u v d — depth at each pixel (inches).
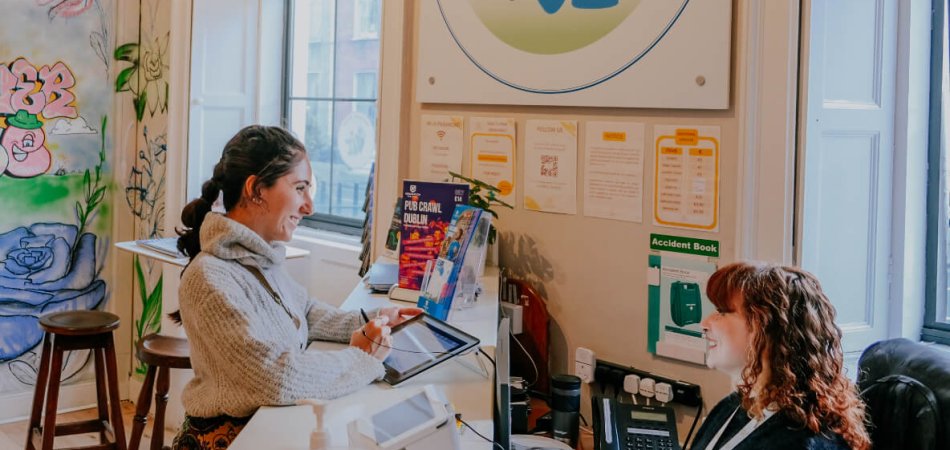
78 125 176.4
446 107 119.4
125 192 183.8
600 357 105.0
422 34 120.4
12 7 165.8
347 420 61.4
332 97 164.7
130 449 130.1
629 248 101.7
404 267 93.1
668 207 97.8
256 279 72.3
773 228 89.5
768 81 89.1
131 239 184.7
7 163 167.5
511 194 112.8
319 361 67.4
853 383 62.4
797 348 59.6
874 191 96.4
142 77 181.2
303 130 171.9
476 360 75.6
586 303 106.0
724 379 94.3
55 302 176.1
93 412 178.1
